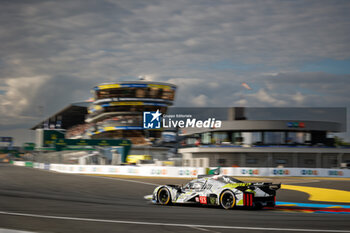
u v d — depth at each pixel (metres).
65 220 8.47
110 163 59.19
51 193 17.47
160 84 93.06
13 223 7.98
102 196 16.70
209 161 50.47
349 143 52.62
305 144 50.59
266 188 11.98
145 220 8.59
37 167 56.44
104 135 94.56
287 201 15.57
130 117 90.44
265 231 7.11
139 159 58.97
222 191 11.71
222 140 52.56
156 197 13.32
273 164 49.38
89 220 8.48
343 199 16.44
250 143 50.97
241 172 35.44
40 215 9.36
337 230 7.27
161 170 35.31
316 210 12.23
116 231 7.03
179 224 7.98
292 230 7.23
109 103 94.38
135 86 92.06
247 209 11.94
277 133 50.44
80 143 57.06
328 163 49.56
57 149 56.31
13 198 14.20
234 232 7.01
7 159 112.12
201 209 11.48
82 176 33.34
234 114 52.47
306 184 25.72
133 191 19.73
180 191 12.76
